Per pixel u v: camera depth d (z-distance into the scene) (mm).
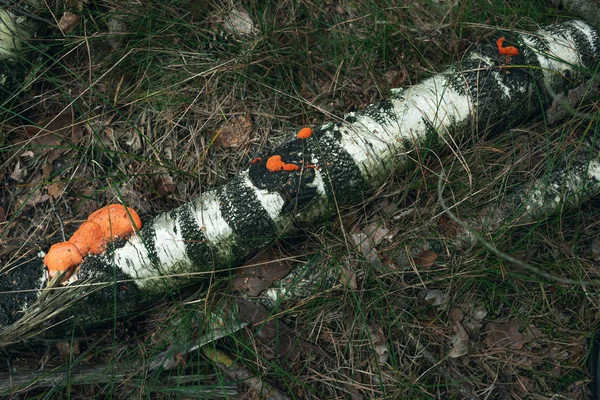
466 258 957
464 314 957
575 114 923
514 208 971
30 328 893
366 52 1072
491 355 948
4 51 1005
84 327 943
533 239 973
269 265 965
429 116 960
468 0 1074
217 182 1019
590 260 976
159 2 1063
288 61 1061
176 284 952
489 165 993
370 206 989
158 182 1013
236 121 1041
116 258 923
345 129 949
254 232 935
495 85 966
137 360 938
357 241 960
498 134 1010
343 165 934
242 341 941
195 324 948
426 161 987
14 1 1020
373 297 950
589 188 972
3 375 917
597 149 979
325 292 955
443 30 1077
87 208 1004
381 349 940
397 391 928
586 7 1003
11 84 1019
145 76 1055
